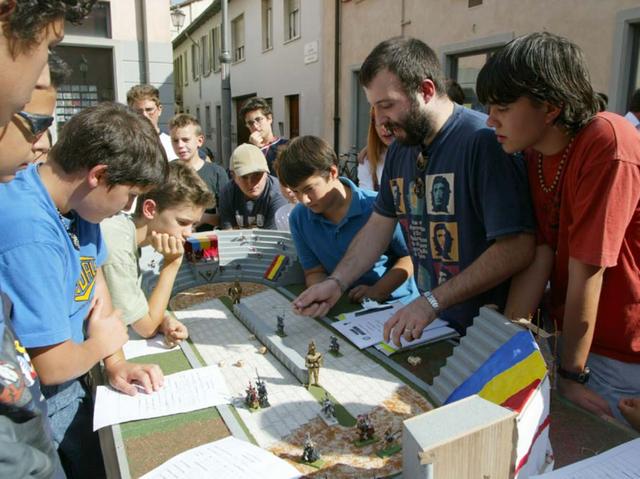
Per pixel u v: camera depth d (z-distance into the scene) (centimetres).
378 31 802
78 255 144
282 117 1194
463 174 168
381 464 109
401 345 162
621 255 147
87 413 176
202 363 160
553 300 170
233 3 1450
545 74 131
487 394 110
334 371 151
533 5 532
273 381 147
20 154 92
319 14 966
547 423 105
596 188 135
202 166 433
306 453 110
